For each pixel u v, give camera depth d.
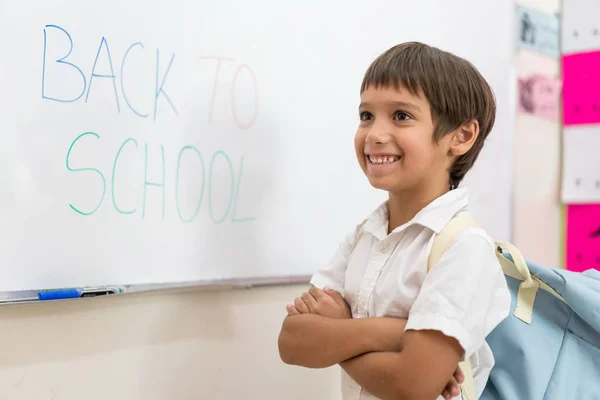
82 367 0.74
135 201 0.77
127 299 0.77
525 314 0.77
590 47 1.42
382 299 0.69
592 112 1.42
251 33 0.88
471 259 0.64
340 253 0.81
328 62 0.97
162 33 0.79
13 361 0.69
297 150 0.93
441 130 0.68
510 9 1.28
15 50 0.68
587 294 0.73
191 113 0.82
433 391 0.59
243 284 0.86
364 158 0.71
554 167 1.42
